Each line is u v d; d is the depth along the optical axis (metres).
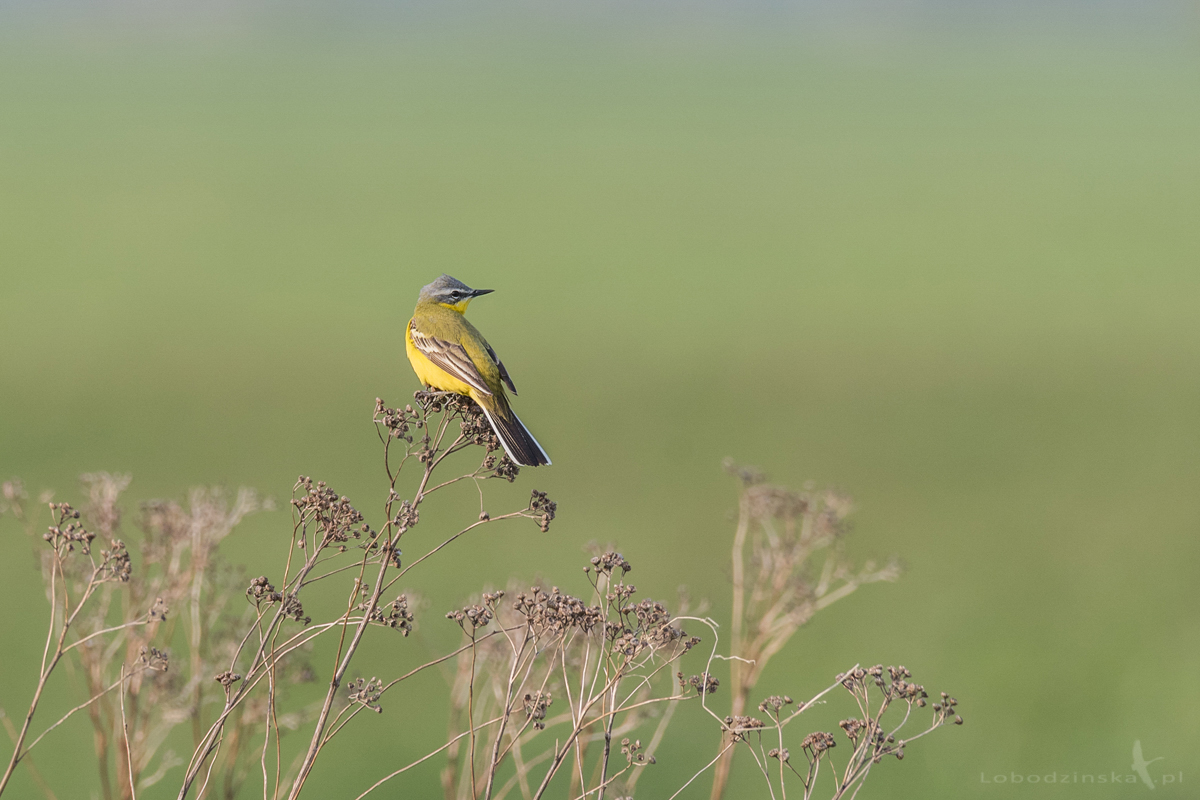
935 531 15.21
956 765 9.20
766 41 143.88
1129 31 144.75
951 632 11.84
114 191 53.66
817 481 17.41
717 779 6.32
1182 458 18.88
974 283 35.41
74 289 33.59
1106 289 34.16
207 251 40.94
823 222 48.00
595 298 33.78
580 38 148.75
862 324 30.08
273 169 62.28
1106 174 58.75
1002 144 70.31
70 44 133.75
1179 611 12.34
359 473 17.41
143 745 5.98
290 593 4.75
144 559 6.20
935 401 22.84
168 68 113.94
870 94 96.44
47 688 10.35
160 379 23.69
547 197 55.28
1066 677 10.73
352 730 9.73
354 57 126.56
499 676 6.03
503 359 26.39
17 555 13.38
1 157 62.75
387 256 40.56
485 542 14.49
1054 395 23.25
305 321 29.95
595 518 15.58
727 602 12.19
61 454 17.92
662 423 21.12
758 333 29.14
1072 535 15.09
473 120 84.06
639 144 73.69
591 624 4.88
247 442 19.09
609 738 4.73
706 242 43.81
